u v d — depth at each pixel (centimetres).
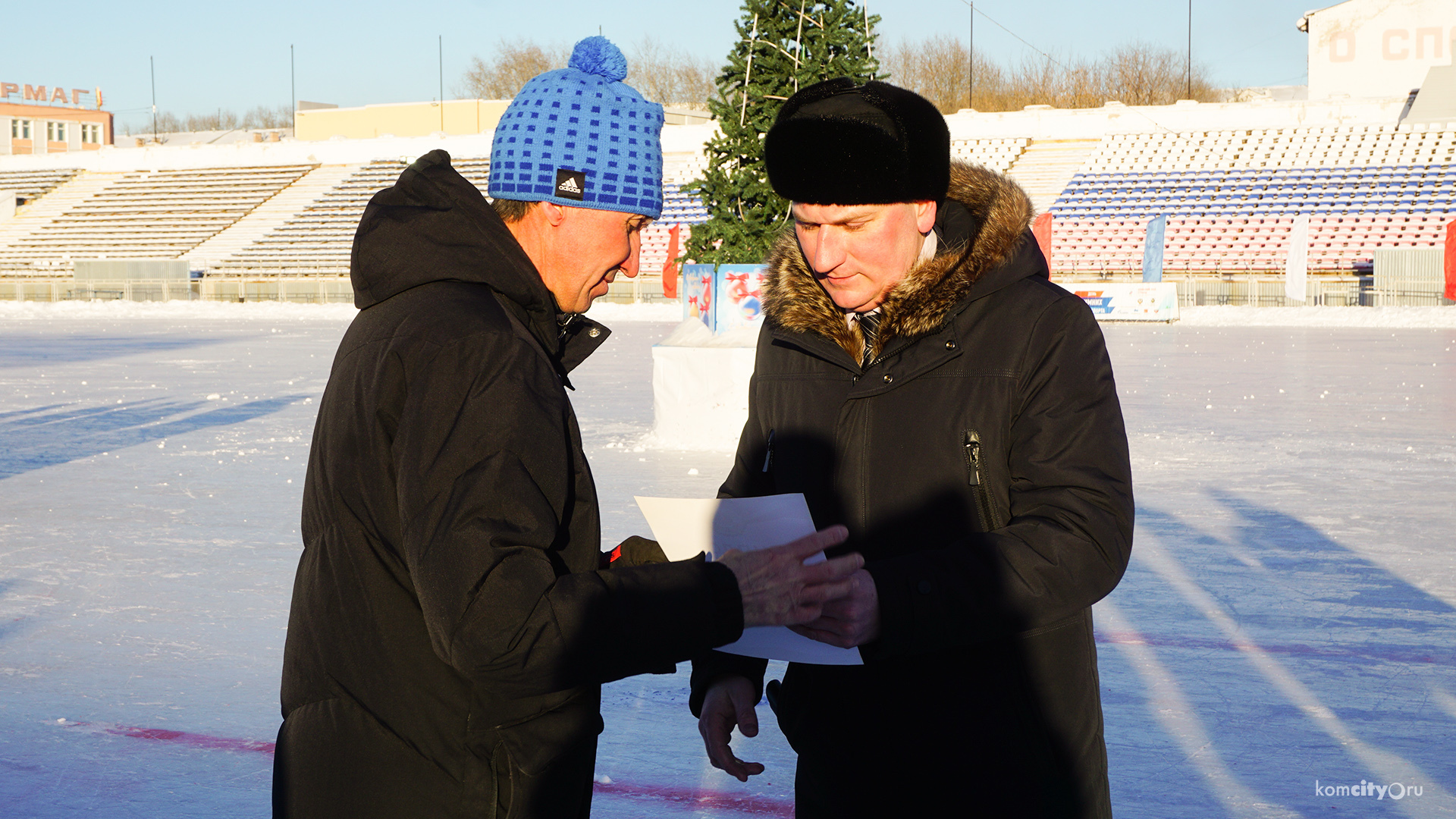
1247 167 3481
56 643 404
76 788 289
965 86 6372
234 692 355
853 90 149
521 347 130
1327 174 3353
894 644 136
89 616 437
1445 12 3953
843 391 165
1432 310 2522
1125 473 150
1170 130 3725
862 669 160
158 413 1107
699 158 4006
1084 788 158
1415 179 3241
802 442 168
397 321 132
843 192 145
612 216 151
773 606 128
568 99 147
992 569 138
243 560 528
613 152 147
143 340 2197
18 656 390
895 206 149
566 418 134
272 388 1345
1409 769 295
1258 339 2041
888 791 159
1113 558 145
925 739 156
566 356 158
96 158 4866
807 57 820
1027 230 160
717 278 869
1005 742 154
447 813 133
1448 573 490
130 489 714
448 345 126
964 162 167
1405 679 362
